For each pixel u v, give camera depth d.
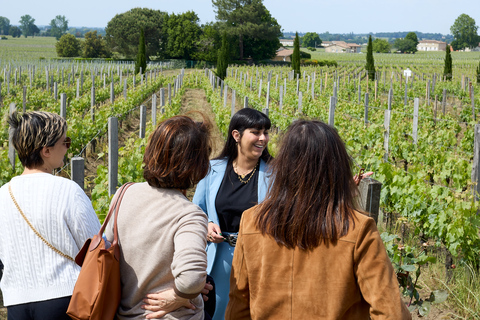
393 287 1.43
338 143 1.53
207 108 21.33
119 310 1.72
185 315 1.73
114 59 76.38
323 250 1.47
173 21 72.38
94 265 1.66
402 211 5.57
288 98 19.77
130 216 1.72
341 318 1.47
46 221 1.86
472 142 11.09
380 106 18.95
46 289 1.86
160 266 1.67
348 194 1.52
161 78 31.67
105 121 11.55
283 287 1.50
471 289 3.86
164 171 1.70
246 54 75.12
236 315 1.63
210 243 2.59
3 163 5.57
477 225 4.32
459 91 25.44
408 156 9.25
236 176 2.66
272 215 1.52
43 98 17.08
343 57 107.69
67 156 8.65
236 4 71.56
